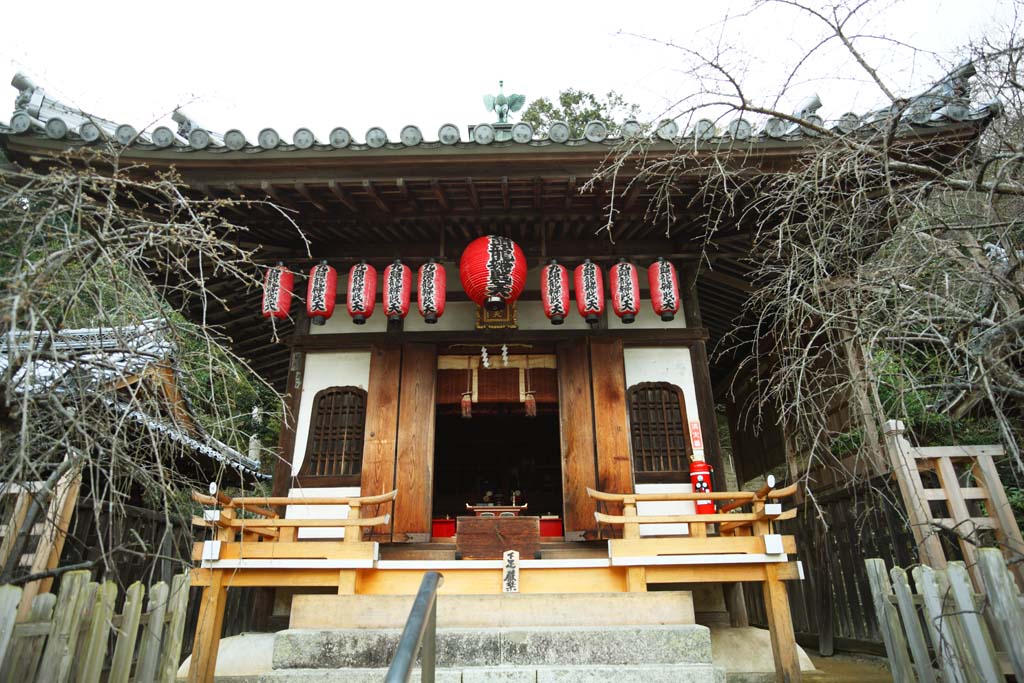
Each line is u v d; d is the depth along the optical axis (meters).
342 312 7.03
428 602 2.23
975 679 3.04
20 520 3.86
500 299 6.08
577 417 6.42
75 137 5.17
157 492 3.42
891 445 4.53
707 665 3.87
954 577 3.18
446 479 13.30
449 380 6.84
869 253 4.09
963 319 3.08
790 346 3.81
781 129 5.14
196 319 7.70
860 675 5.23
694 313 6.89
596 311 6.16
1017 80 3.34
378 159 5.50
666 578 4.76
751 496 4.97
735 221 6.40
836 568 6.74
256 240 6.75
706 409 6.47
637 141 4.25
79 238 2.75
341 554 4.81
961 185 3.40
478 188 5.91
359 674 3.81
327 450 6.48
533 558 5.12
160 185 3.24
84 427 2.79
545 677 3.75
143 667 3.44
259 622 5.97
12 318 2.32
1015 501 6.26
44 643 2.78
